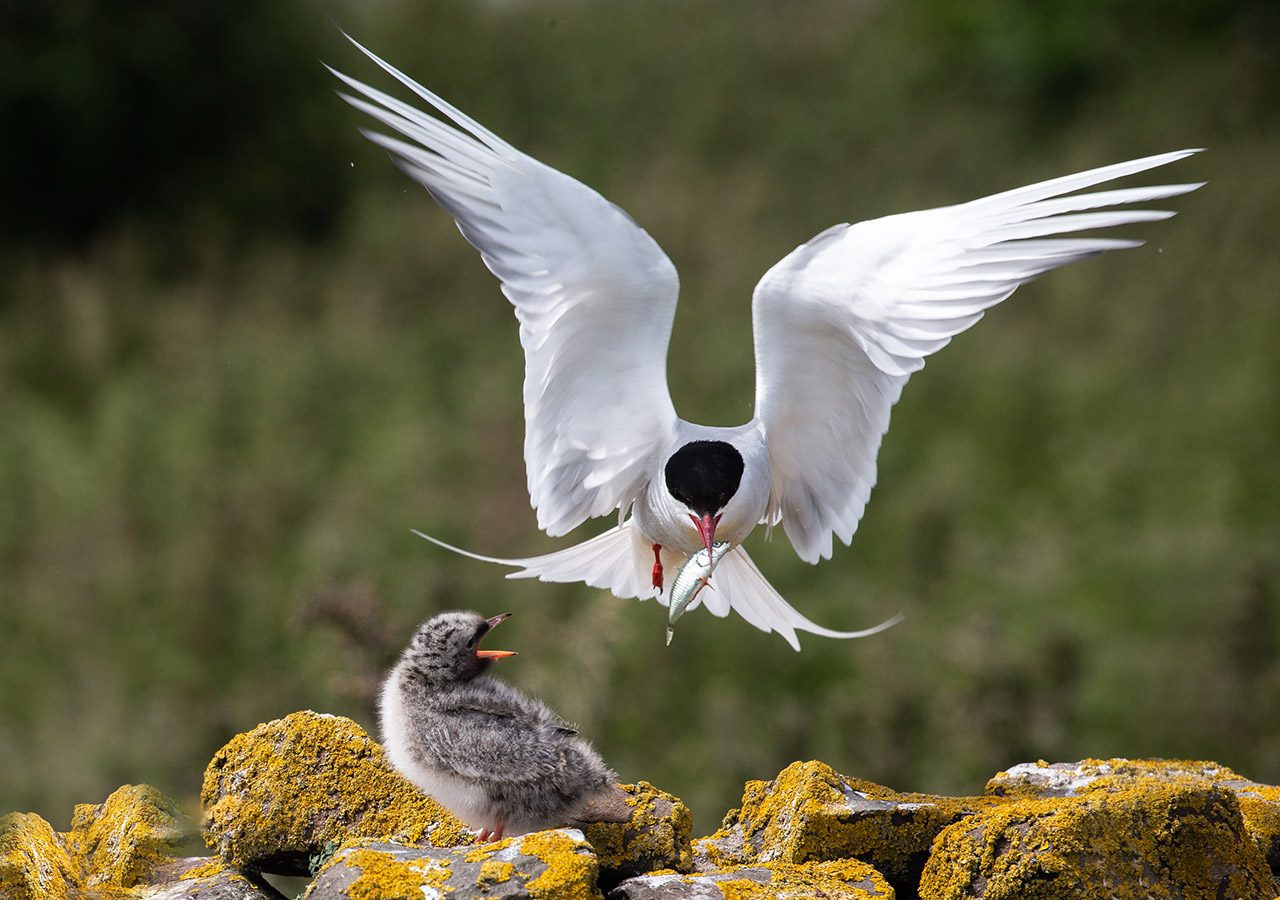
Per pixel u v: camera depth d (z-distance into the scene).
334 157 26.30
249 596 14.90
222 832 6.68
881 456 17.62
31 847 6.15
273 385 19.14
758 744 12.43
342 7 28.47
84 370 20.69
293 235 25.22
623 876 6.31
